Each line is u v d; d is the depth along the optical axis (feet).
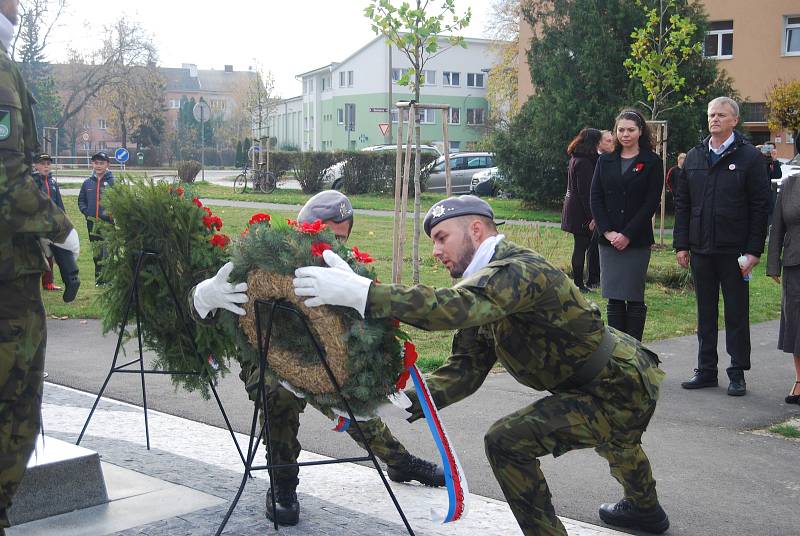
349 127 163.84
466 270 11.41
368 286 10.32
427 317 10.21
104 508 13.62
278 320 11.44
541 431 11.14
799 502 14.89
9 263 9.96
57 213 10.35
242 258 11.14
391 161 103.19
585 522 13.87
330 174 105.19
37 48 199.11
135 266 14.42
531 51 90.58
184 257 13.83
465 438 18.40
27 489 12.97
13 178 9.78
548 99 84.48
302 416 20.10
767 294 41.27
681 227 23.12
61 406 20.49
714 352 23.07
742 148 22.15
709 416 20.31
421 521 13.56
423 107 33.94
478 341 12.69
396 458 15.19
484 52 251.60
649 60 55.16
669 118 78.28
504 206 91.61
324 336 10.73
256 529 12.95
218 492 14.52
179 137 291.58
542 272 10.78
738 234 22.07
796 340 21.17
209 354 14.33
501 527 13.37
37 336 10.36
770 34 105.19
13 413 10.16
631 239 23.18
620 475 13.07
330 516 13.66
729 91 81.92
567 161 82.64
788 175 21.52
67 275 11.04
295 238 10.93
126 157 100.68
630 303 23.88
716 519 14.08
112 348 27.55
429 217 11.73
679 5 80.18
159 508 13.66
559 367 11.28
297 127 308.19
